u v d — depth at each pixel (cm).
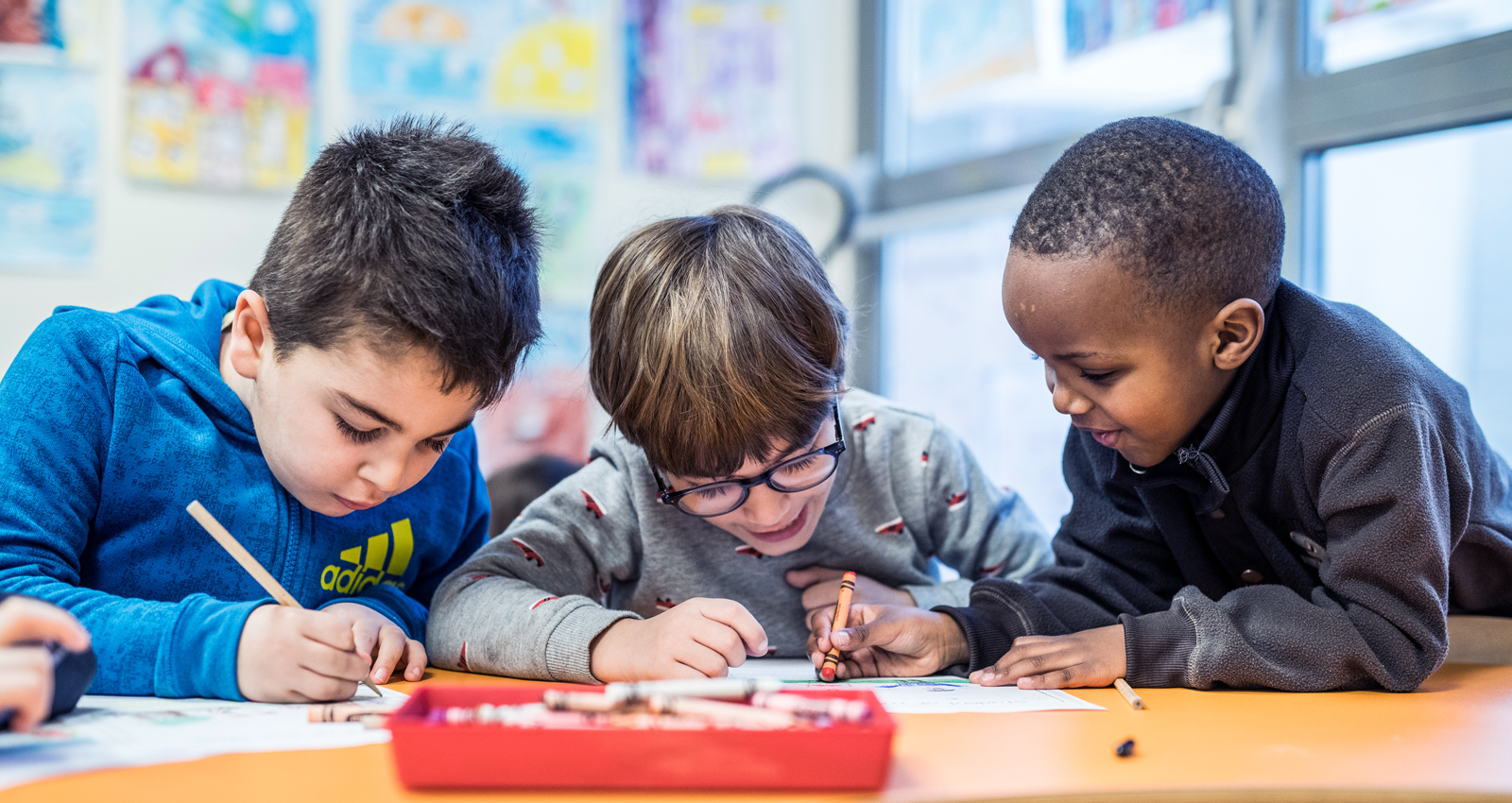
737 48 227
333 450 80
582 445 214
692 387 89
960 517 117
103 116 188
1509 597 102
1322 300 92
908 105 236
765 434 89
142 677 72
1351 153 149
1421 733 64
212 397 91
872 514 113
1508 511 101
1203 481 93
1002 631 91
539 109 212
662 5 221
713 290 91
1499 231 160
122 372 88
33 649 58
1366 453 81
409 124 91
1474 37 129
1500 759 58
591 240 216
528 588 94
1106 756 58
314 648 71
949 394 223
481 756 50
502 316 81
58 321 88
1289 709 73
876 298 236
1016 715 69
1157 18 178
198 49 192
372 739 60
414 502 104
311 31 198
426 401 79
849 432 113
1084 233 82
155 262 191
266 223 196
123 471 87
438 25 206
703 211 123
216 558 91
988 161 206
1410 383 82
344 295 77
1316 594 85
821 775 50
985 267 213
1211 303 84
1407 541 79
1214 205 82
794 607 114
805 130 235
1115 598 98
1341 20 147
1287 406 87
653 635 81
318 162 88
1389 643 79
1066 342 84
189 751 56
